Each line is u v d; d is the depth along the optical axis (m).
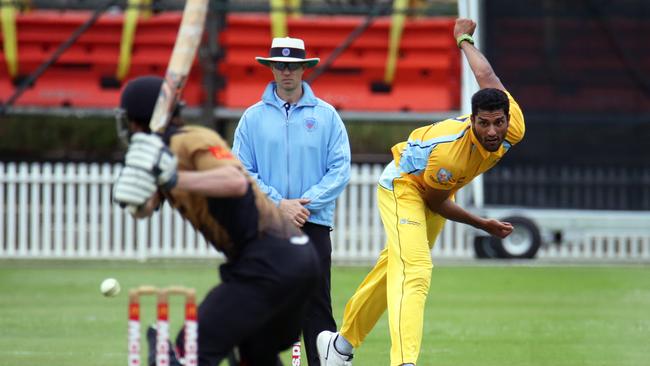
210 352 19.56
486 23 64.25
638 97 64.50
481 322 41.94
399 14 65.31
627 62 64.25
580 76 64.56
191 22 18.98
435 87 66.44
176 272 57.69
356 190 66.12
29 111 67.12
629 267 62.34
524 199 65.19
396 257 27.34
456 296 49.91
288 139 29.19
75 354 33.75
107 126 77.88
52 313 43.44
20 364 31.92
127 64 66.31
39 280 54.44
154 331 20.58
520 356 34.22
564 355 34.47
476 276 57.28
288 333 20.64
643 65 64.25
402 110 66.50
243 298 19.59
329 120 29.38
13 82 67.38
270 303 19.70
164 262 63.38
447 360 33.41
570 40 64.38
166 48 66.38
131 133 19.77
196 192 18.83
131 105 19.55
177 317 42.00
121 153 76.75
